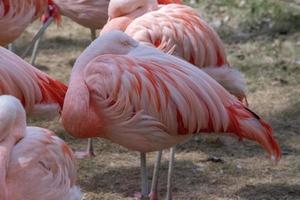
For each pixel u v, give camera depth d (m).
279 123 10.60
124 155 9.72
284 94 11.47
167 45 8.47
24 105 7.87
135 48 7.66
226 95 7.48
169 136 7.49
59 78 12.02
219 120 7.39
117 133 7.50
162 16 8.62
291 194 8.64
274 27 13.84
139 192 8.66
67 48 13.44
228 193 8.66
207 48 8.66
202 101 7.36
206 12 14.62
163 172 9.23
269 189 8.75
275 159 7.55
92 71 7.35
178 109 7.32
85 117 7.33
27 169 6.47
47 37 13.90
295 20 14.00
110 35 7.63
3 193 6.21
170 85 7.32
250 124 7.43
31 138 6.62
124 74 7.27
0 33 9.97
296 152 9.76
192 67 7.50
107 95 7.29
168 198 8.23
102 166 9.38
